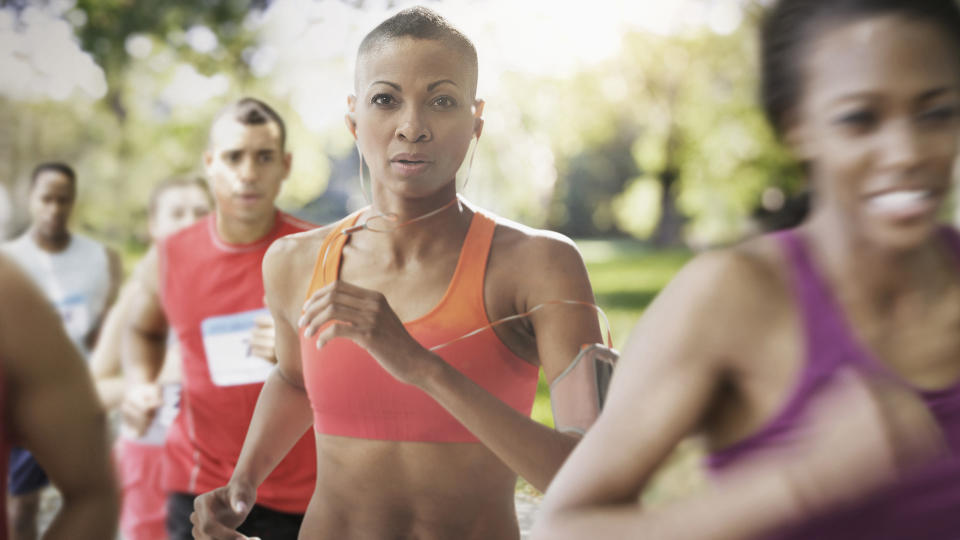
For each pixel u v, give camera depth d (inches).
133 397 112.7
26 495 119.4
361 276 67.1
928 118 34.3
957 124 34.5
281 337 72.5
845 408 32.0
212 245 106.4
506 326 65.4
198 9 484.4
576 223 959.0
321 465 67.2
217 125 105.6
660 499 44.8
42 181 144.7
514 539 66.7
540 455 58.2
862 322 36.5
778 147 39.4
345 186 549.0
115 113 524.1
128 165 558.6
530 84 593.3
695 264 38.3
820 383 36.2
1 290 47.5
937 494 34.7
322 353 64.8
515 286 64.8
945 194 35.0
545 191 685.3
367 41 65.1
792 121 37.5
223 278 104.9
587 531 35.7
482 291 64.5
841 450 31.4
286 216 108.0
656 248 799.1
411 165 63.7
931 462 33.7
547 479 58.5
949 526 35.2
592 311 65.1
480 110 67.9
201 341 104.3
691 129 637.9
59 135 541.6
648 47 621.3
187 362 104.8
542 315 64.1
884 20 34.1
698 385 37.0
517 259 65.0
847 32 34.5
